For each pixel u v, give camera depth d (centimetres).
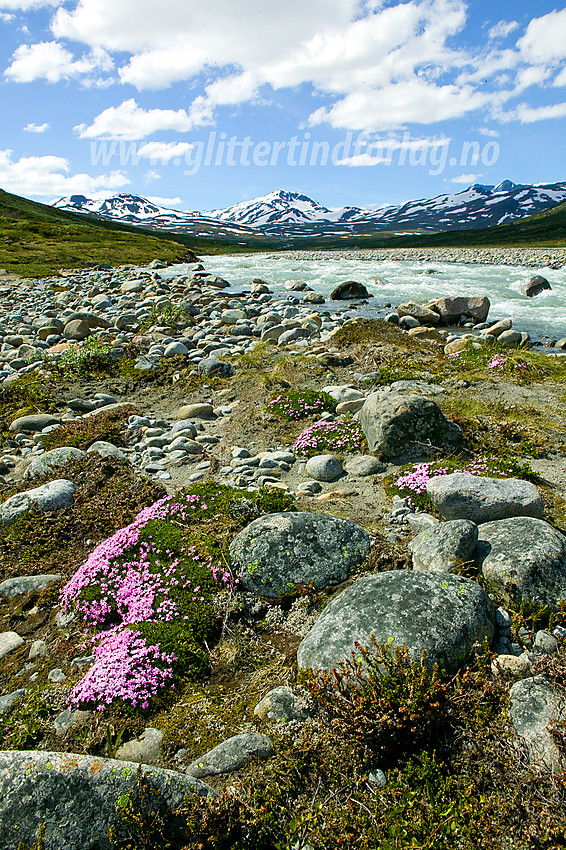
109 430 988
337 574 561
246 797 363
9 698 461
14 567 636
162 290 2553
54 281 3209
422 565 550
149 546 607
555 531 535
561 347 1577
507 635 475
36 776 333
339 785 372
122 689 445
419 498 698
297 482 797
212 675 474
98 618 546
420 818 339
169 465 867
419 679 395
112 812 331
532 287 2711
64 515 715
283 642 506
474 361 1326
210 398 1162
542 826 318
